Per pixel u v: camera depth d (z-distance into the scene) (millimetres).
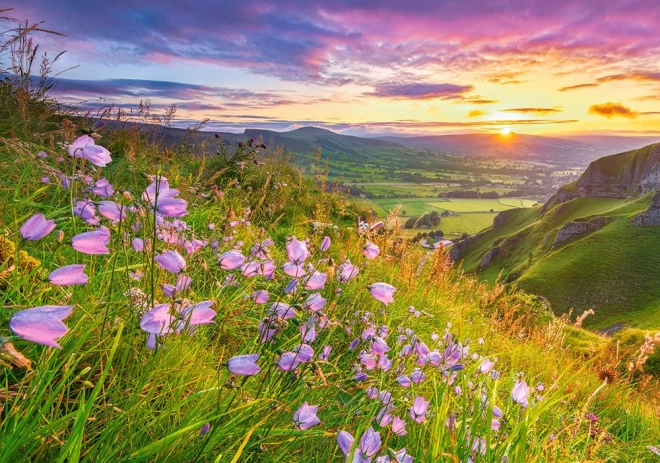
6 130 3439
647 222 97562
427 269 6672
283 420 1785
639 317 79375
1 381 1451
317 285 1779
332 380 2340
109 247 2006
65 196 2934
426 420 2172
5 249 1816
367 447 1426
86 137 1478
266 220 6668
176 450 1477
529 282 93312
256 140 9094
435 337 3607
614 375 6824
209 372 1903
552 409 3740
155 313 1322
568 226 108062
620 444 4750
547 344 8023
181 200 1435
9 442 1101
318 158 6895
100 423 1508
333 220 8984
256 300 1868
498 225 163125
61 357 1573
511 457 1845
